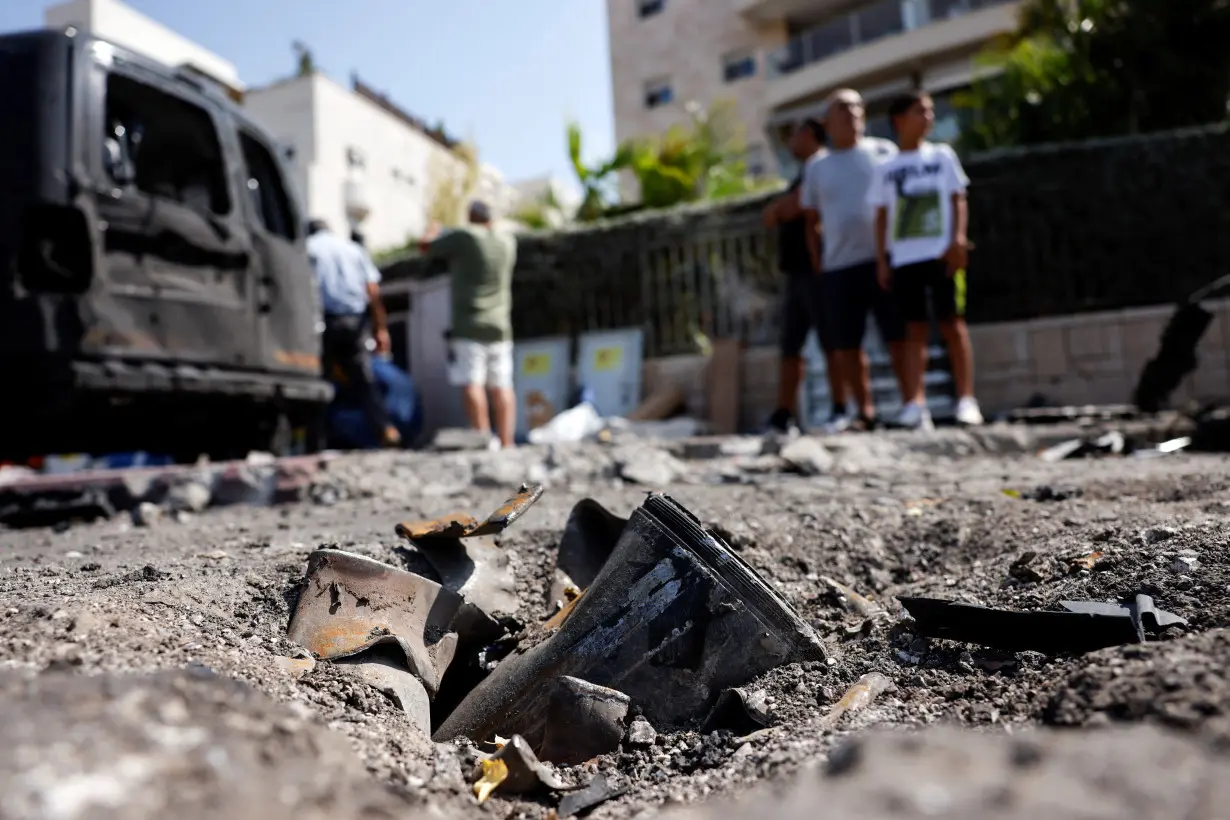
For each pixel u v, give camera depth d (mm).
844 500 3211
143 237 3791
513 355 9469
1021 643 1493
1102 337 6840
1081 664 1224
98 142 3617
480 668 1845
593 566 2082
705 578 1617
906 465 4461
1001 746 786
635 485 4109
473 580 1987
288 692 1359
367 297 7051
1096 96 8953
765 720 1435
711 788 1210
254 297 4480
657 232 9102
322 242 6703
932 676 1498
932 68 19047
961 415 5277
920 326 5281
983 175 7441
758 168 22656
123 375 3615
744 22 23031
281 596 1830
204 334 4086
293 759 868
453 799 1185
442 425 9164
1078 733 902
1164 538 1827
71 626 1354
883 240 5320
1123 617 1357
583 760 1467
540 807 1286
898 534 2568
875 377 7473
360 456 4598
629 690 1575
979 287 7465
